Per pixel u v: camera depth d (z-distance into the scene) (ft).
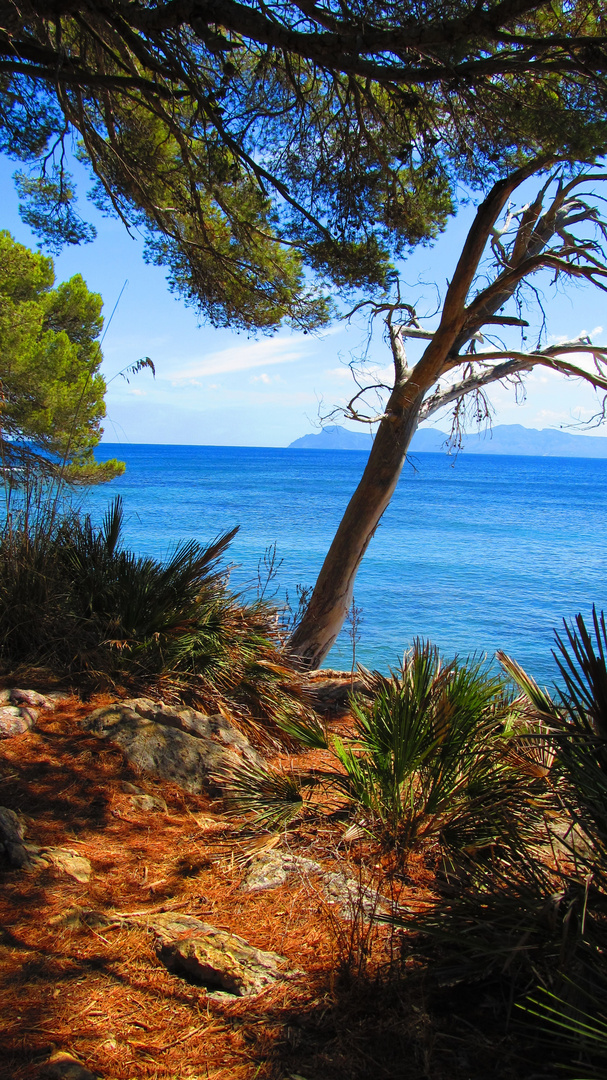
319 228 19.13
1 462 20.66
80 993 7.43
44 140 21.63
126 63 18.98
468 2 14.08
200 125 20.74
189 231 24.36
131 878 9.79
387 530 132.77
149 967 7.94
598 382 25.27
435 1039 6.87
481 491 258.78
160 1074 6.46
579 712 8.26
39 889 9.18
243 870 10.22
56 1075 6.21
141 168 22.06
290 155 20.07
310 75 19.40
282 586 65.31
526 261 24.84
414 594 73.31
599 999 6.73
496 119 17.35
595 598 73.05
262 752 15.17
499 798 10.78
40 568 17.57
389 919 7.99
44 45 18.95
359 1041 6.98
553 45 13.51
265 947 8.45
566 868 8.90
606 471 483.92
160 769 12.91
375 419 27.48
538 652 52.08
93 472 48.52
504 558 100.73
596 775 7.84
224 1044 6.88
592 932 7.41
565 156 18.25
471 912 8.01
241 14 14.34
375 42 14.01
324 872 10.26
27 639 16.01
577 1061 6.04
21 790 11.46
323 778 13.11
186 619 17.44
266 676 17.54
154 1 16.38
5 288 45.93
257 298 24.35
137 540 93.30
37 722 13.58
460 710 11.70
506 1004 7.52
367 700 14.62
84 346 50.03
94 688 15.14
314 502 172.55
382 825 11.34
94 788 11.93
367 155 19.53
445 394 31.37
